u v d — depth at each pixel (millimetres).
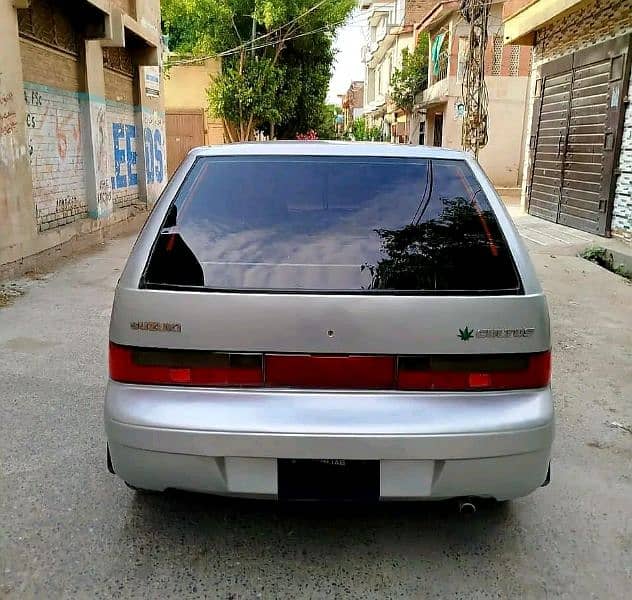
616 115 9469
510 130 20719
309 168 2764
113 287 7070
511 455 2293
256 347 2273
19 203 7445
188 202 2633
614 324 6008
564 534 2738
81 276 7590
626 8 9211
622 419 3945
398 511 2877
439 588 2385
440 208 2641
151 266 2406
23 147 7547
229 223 2566
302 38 21781
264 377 2287
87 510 2826
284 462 2287
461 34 20797
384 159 2820
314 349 2270
